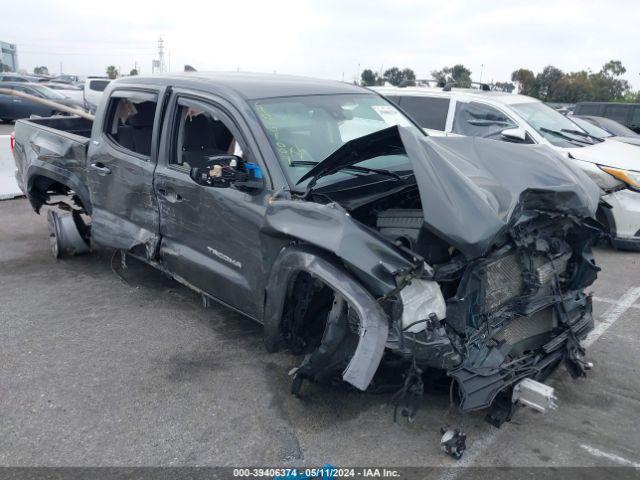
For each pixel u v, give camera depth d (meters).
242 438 3.32
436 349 2.95
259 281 3.78
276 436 3.33
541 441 3.29
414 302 3.01
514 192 3.22
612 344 4.49
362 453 3.19
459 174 3.16
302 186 3.68
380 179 3.93
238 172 3.73
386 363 3.16
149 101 4.69
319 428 3.41
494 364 3.09
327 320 3.42
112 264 6.15
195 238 4.27
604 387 3.86
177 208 4.34
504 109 7.89
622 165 6.68
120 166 4.86
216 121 4.60
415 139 3.30
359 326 3.09
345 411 3.57
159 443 3.27
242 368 4.07
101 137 5.12
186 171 4.26
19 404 3.62
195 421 3.47
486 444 3.26
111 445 3.25
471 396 2.94
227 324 4.74
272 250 3.61
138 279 5.73
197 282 4.37
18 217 8.06
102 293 5.38
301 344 3.70
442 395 3.67
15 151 6.45
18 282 5.64
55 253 6.21
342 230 3.08
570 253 3.83
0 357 4.19
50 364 4.11
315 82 4.88
